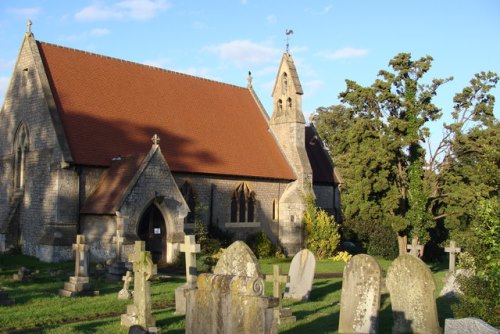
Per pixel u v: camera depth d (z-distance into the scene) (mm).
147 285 14414
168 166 31781
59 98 33062
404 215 40906
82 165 31219
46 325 15352
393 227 38344
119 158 32531
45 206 31859
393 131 38781
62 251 30406
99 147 32469
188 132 38344
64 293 19703
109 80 36719
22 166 34750
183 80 42125
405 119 39938
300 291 20250
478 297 13602
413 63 40281
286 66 44875
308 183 43469
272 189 42188
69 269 27531
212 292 10586
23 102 34688
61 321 15867
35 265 28922
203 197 37094
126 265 24000
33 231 32906
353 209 39625
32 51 33938
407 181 41031
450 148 41281
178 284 23031
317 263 37281
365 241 49125
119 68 38188
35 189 33000
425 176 41938
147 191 30094
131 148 33844
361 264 14617
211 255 32875
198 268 29062
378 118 39844
